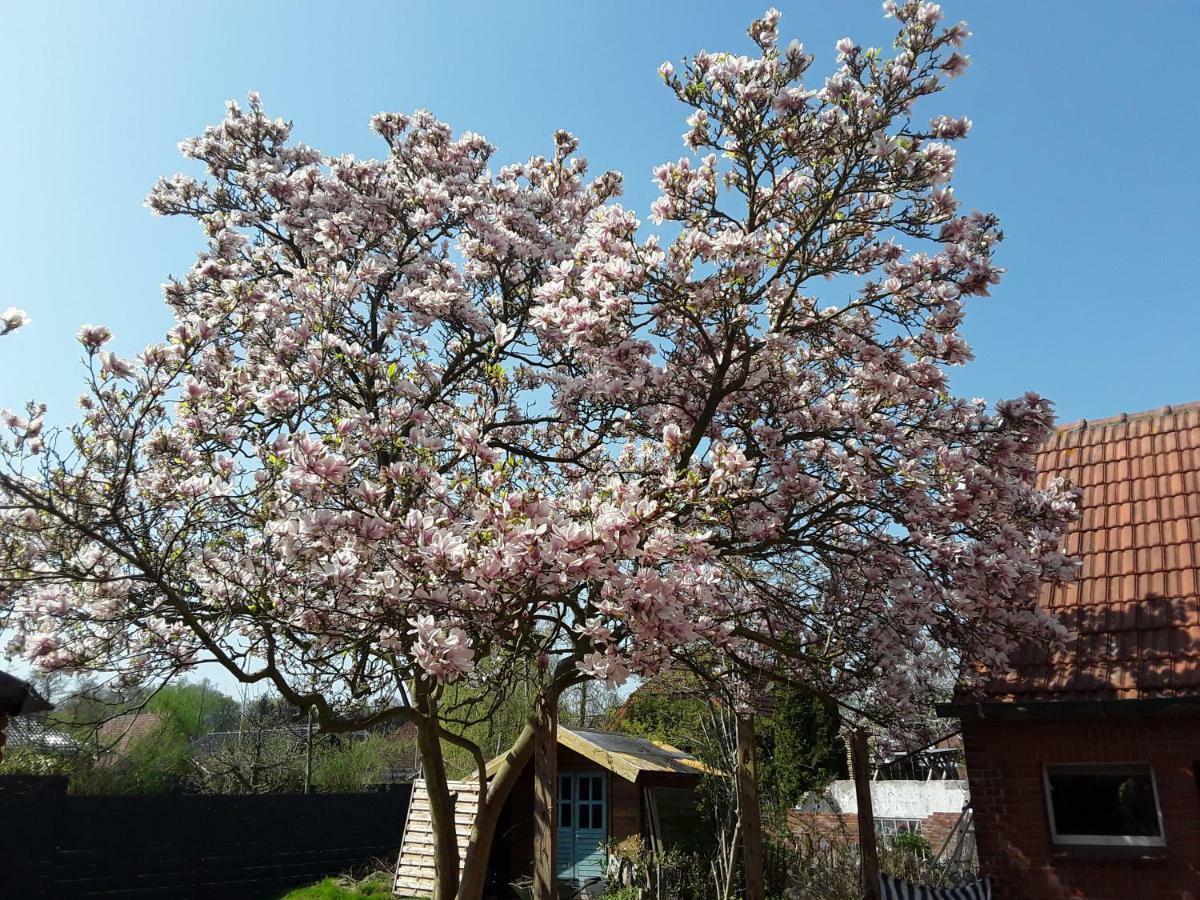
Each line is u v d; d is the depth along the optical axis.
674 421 7.65
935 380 7.06
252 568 6.52
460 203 8.98
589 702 24.92
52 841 11.92
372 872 15.80
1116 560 8.39
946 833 14.77
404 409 7.24
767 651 9.05
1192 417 9.72
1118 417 10.26
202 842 13.97
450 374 9.05
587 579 5.04
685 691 10.02
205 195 10.44
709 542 6.85
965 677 7.71
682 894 11.62
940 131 6.53
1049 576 7.12
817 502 7.52
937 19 6.30
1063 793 7.40
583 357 7.80
